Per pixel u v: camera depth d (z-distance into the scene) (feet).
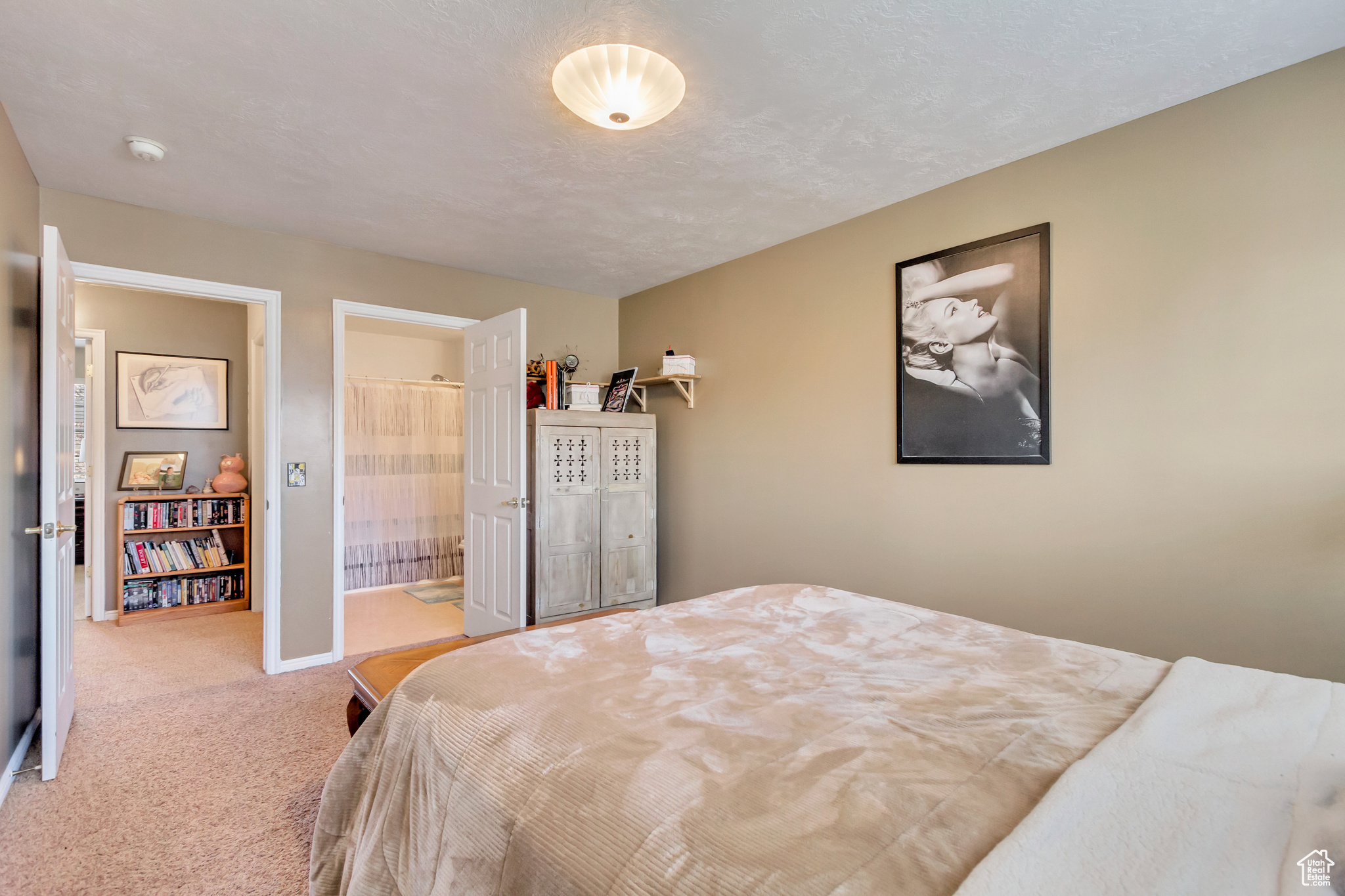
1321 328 6.13
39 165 8.15
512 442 11.44
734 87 6.52
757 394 11.94
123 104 6.77
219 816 6.33
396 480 18.07
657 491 14.25
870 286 9.98
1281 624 6.35
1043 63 6.18
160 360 14.73
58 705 7.28
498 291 13.43
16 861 5.60
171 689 9.81
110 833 6.03
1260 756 3.08
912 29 5.64
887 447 9.80
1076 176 7.73
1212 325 6.75
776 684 4.29
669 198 9.37
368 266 11.67
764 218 10.19
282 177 8.57
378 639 12.69
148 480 14.42
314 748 7.82
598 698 4.01
